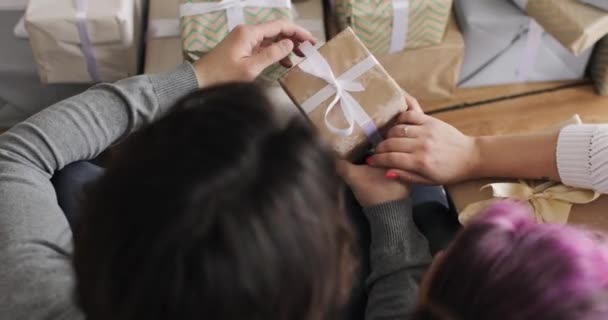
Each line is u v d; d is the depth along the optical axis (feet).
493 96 5.36
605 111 5.27
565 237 2.23
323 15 5.03
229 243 1.88
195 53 4.39
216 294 1.92
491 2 5.00
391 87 3.46
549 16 4.75
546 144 3.39
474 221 2.35
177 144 2.03
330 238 2.12
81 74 4.83
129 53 4.72
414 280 3.09
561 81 5.38
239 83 2.30
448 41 4.94
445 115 5.28
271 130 2.10
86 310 2.22
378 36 4.74
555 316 2.03
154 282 1.94
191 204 1.89
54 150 3.06
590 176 3.29
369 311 3.06
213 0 4.47
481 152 3.45
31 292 2.70
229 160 1.96
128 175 2.01
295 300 2.05
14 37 4.94
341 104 3.43
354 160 3.54
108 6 4.52
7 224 2.82
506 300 2.10
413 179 3.37
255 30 3.60
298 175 2.01
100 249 2.02
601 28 4.69
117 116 3.21
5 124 5.32
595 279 2.10
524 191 3.38
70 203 3.18
